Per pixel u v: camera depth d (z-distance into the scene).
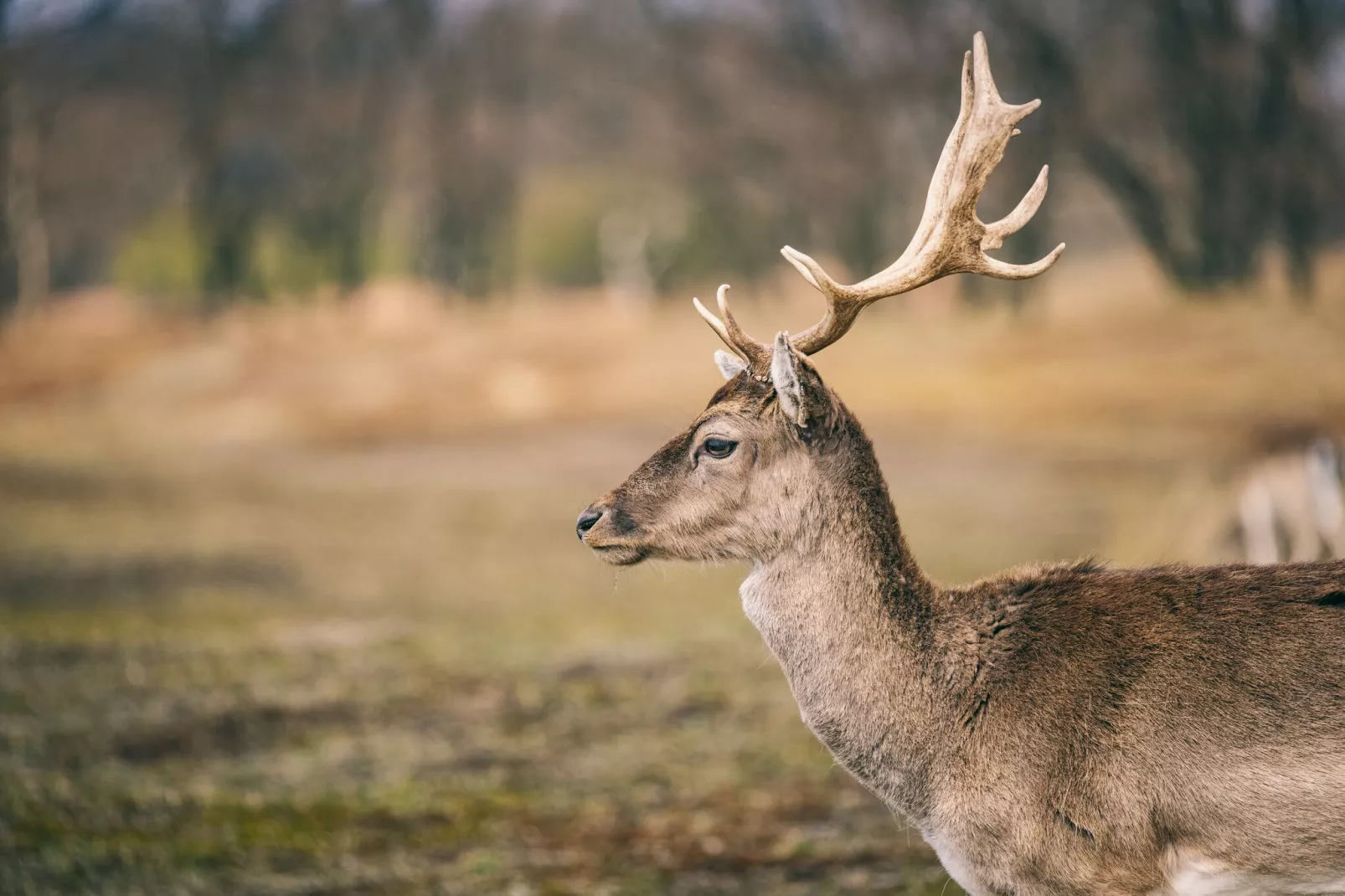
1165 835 6.93
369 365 54.88
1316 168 53.16
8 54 71.56
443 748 14.49
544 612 22.50
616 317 59.56
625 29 72.31
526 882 10.82
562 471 39.97
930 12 60.78
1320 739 6.75
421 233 72.69
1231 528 16.84
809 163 65.88
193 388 55.31
